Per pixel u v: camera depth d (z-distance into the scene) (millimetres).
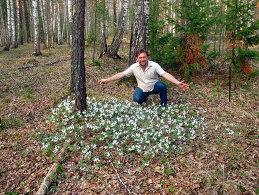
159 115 4941
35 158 3609
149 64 4648
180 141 3760
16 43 23531
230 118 4715
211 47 13453
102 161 3451
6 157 3658
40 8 28531
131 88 6887
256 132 4039
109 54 12078
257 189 2686
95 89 6980
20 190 2957
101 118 4566
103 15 11664
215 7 11031
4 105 5867
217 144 3760
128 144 3875
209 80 7414
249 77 7207
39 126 4688
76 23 4430
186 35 7598
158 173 3176
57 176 3156
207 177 2996
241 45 6570
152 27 8523
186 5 7262
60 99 6031
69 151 3729
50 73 9023
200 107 5348
